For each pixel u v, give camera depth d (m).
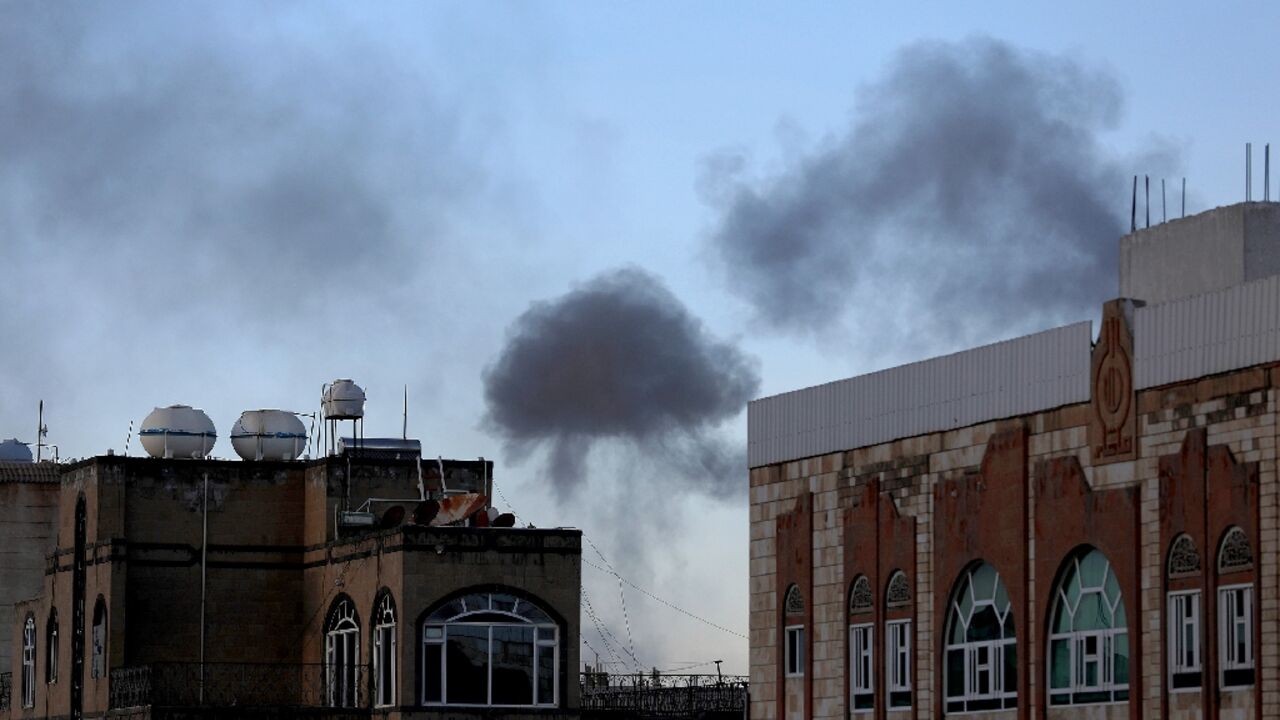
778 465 59.50
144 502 77.88
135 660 76.94
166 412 79.62
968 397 52.09
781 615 58.88
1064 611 48.53
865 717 55.16
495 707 71.12
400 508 76.19
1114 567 46.75
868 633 55.25
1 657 89.88
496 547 71.81
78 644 79.31
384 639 72.06
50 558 82.00
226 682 76.38
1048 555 48.88
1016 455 50.12
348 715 72.38
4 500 90.69
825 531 57.22
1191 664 44.53
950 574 52.19
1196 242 49.47
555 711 71.69
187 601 77.62
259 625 78.12
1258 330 43.41
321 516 77.44
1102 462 47.44
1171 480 45.31
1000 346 51.16
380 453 78.12
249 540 78.50
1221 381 44.22
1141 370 46.47
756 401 60.81
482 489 78.81
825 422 57.59
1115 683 46.78
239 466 78.81
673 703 74.25
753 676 60.06
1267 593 42.59
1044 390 49.50
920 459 53.66
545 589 72.06
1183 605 44.88
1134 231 51.16
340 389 79.00
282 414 80.50
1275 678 42.25
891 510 54.56
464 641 71.25
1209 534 44.16
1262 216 48.41
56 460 95.75
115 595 76.62
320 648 76.94
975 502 51.47
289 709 72.19
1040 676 48.88
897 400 54.78
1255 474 43.03
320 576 77.12
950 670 52.25
